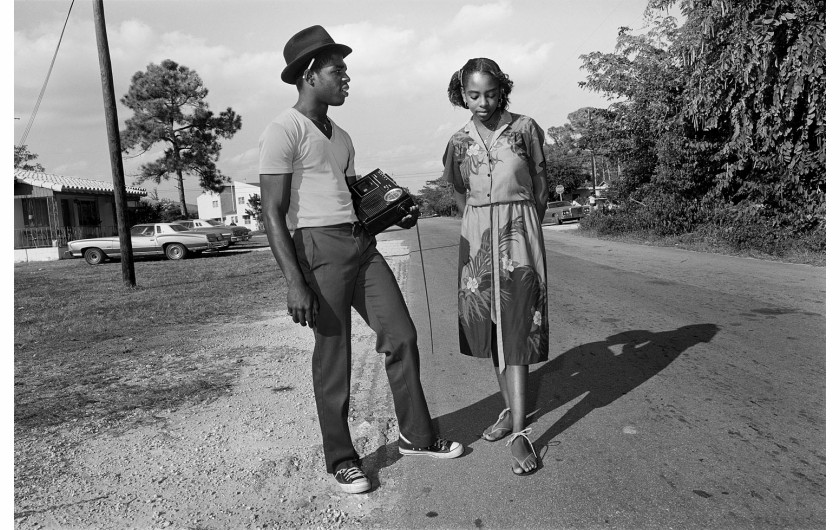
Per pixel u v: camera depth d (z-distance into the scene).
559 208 29.28
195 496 2.59
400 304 2.75
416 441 2.86
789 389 3.59
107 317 7.47
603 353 4.59
